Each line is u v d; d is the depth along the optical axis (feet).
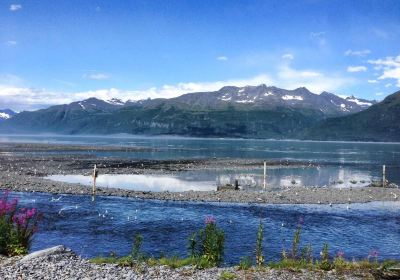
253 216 127.24
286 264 60.08
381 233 108.06
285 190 189.57
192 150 625.41
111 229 104.68
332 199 166.30
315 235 103.96
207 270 55.16
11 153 433.48
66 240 91.50
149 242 92.02
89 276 48.91
